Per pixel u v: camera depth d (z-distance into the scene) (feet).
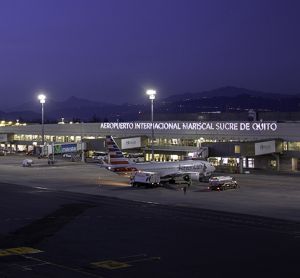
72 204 219.00
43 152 459.32
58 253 132.05
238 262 121.70
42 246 140.26
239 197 234.79
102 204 218.59
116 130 476.54
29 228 166.20
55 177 336.49
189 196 241.14
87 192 259.60
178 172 293.84
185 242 143.74
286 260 123.13
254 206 207.92
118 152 298.15
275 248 135.54
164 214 191.72
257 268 116.26
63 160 486.38
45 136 561.02
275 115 437.17
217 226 167.02
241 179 309.83
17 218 185.26
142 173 278.46
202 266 118.42
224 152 351.46
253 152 340.59
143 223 173.58
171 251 133.39
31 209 205.98
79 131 517.55
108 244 142.00
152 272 113.70
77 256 128.77
